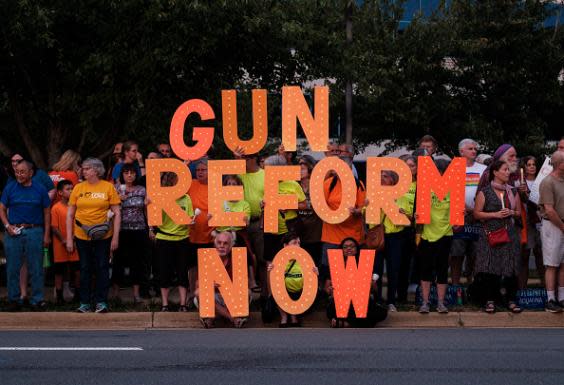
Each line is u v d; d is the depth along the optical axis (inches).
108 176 561.6
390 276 456.4
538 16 1040.8
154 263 516.1
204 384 286.7
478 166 491.8
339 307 425.1
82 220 440.1
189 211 454.3
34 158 727.1
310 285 428.5
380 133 1063.0
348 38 932.0
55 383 287.9
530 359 330.6
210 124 768.9
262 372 304.7
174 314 435.2
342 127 1154.0
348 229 446.9
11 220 453.7
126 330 418.9
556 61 1041.5
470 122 1010.7
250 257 460.4
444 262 444.5
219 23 637.9
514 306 448.1
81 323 432.8
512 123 1067.9
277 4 674.2
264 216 445.1
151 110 697.0
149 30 629.9
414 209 465.1
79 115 684.1
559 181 449.4
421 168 439.5
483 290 459.5
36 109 725.9
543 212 449.4
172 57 628.1
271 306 436.1
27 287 488.7
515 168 461.1
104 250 442.6
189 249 467.5
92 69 644.1
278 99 1030.4
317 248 477.1
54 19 633.0
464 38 1032.8
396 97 1013.2
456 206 438.6
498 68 1023.0
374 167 442.9
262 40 681.0
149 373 302.7
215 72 691.4
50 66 679.7
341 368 311.9
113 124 711.1
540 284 542.3
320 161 440.8
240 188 445.7
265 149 1037.2
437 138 1061.8
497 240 441.4
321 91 450.3
